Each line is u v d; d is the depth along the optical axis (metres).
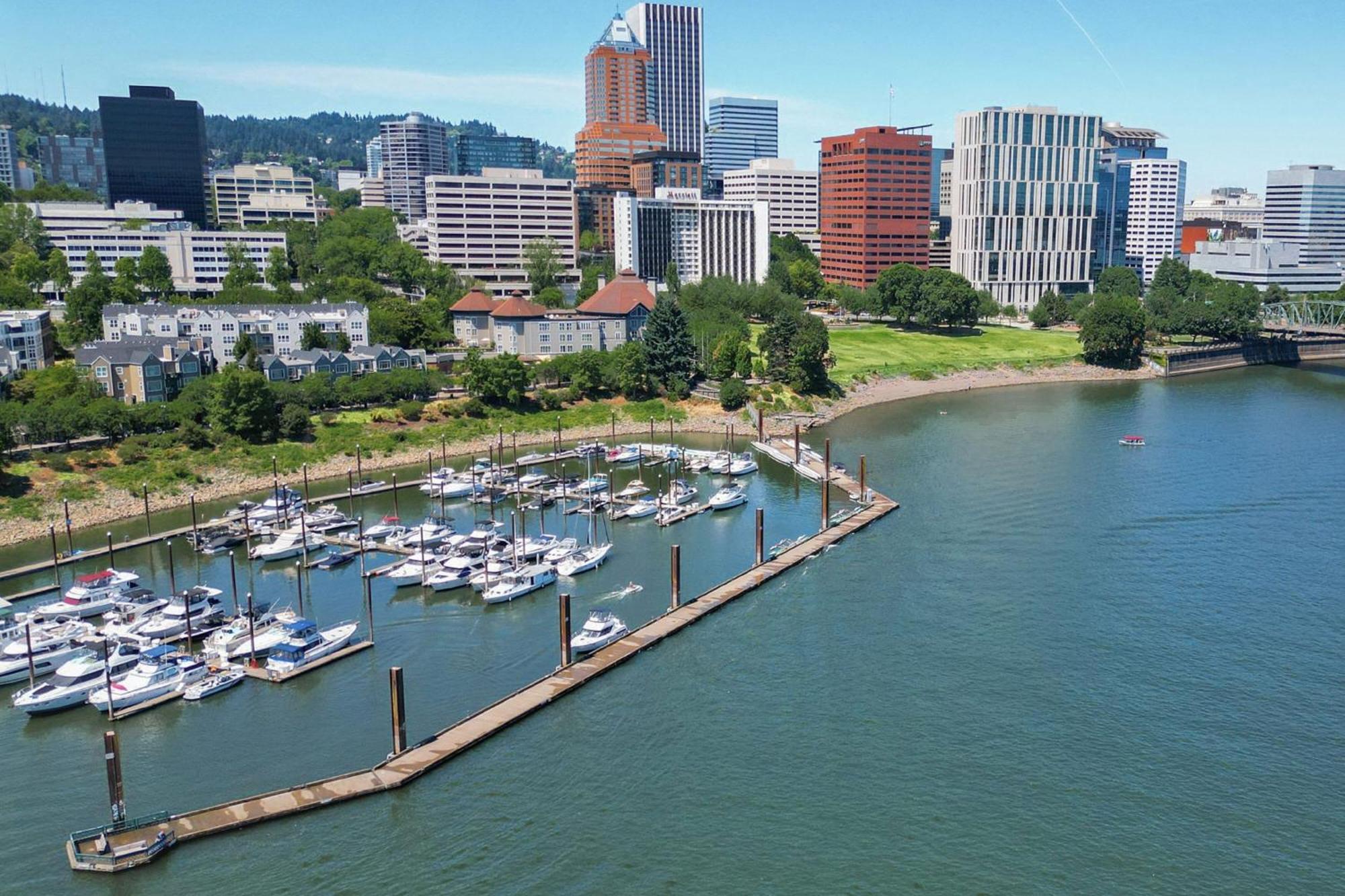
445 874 101.19
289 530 196.12
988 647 145.00
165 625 150.50
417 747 120.25
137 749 122.44
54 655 140.38
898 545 186.25
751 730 125.38
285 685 137.50
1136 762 117.56
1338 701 129.00
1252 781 113.94
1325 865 101.56
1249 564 173.00
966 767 117.38
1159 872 100.88
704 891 99.00
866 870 101.62
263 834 106.56
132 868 101.25
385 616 159.12
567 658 139.62
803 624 154.12
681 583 171.00
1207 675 136.00
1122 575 169.50
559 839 106.19
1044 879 100.19
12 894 98.44
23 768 119.12
